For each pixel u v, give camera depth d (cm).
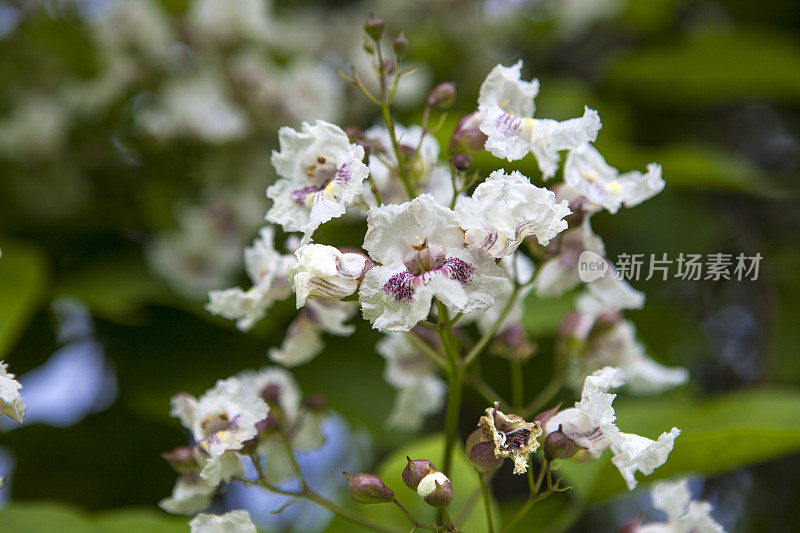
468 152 54
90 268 76
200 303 72
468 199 50
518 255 59
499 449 50
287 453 58
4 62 86
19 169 80
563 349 61
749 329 83
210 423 54
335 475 76
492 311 60
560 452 51
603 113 87
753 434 58
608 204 54
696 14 102
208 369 70
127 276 74
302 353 59
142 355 71
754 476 80
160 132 78
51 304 73
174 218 77
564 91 89
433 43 92
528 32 96
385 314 50
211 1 84
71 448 71
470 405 76
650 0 94
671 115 97
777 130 97
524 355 60
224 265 75
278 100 80
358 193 52
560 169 70
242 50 86
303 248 51
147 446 71
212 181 79
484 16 94
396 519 61
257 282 56
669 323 79
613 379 51
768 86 93
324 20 101
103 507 70
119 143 83
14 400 51
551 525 69
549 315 69
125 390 70
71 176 81
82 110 84
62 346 74
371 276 50
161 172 81
